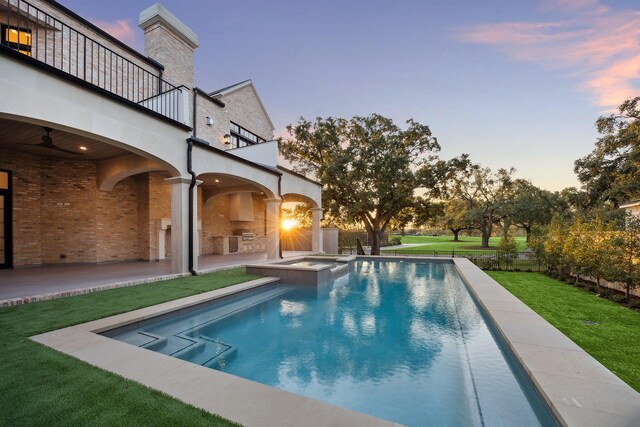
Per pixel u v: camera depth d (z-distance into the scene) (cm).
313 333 504
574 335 427
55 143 798
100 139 624
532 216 2933
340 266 1130
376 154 1808
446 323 554
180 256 804
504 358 386
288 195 1538
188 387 241
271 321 566
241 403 219
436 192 1828
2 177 855
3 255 864
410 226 2222
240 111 1611
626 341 403
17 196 878
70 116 548
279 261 1166
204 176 1130
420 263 1423
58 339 341
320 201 1761
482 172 3177
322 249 1862
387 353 423
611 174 1634
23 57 477
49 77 517
